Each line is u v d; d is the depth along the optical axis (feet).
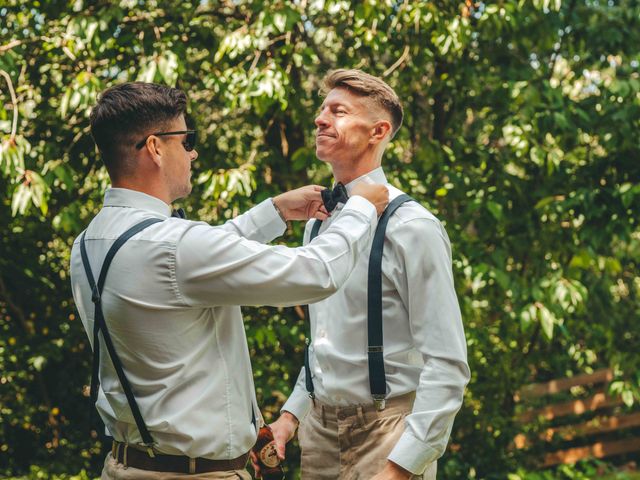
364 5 13.29
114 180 5.31
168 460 5.12
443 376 5.72
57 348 17.25
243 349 5.43
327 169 15.31
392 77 16.06
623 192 14.34
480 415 17.81
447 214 15.70
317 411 6.54
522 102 14.46
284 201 6.72
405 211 6.01
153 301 4.96
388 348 6.07
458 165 15.56
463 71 15.35
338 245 5.18
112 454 5.51
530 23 15.24
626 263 17.46
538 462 19.69
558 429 20.92
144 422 5.08
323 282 5.05
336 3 13.17
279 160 15.79
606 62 16.02
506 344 17.62
